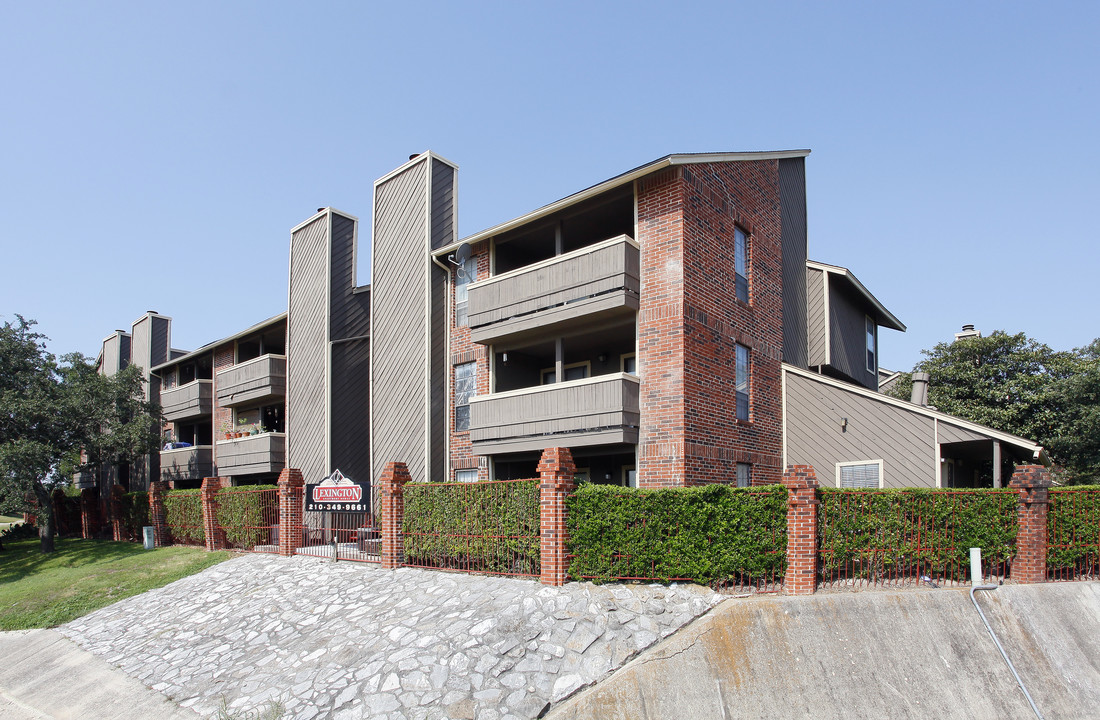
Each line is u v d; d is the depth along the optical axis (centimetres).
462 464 1764
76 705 1060
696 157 1438
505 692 839
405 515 1353
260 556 1681
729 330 1564
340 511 1523
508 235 1731
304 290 2244
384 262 1947
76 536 2927
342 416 2095
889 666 906
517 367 1795
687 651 878
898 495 1116
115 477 3325
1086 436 1916
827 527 1060
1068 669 970
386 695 865
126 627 1372
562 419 1464
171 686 1041
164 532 2188
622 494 1058
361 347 2155
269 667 1020
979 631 980
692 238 1452
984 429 1395
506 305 1602
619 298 1416
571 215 1609
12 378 2444
